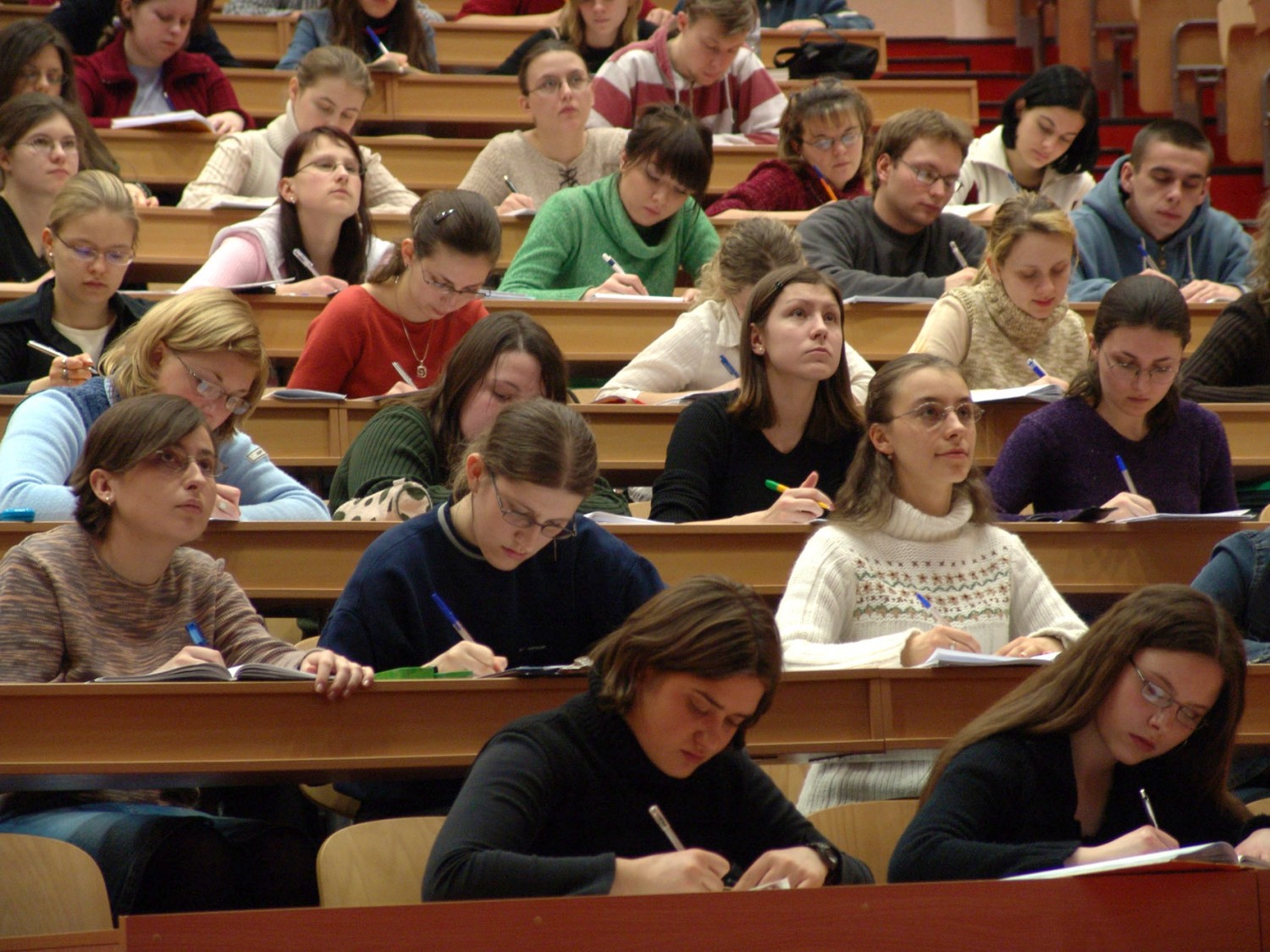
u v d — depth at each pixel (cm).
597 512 455
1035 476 527
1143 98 1167
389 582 370
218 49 998
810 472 500
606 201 724
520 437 355
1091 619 504
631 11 1023
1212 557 434
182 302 436
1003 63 1334
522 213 775
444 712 334
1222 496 536
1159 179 756
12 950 282
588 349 655
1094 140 857
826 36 1166
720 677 286
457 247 564
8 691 311
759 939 246
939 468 421
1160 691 313
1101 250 762
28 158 684
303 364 581
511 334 446
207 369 430
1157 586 324
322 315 591
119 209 566
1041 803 319
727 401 511
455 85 1002
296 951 232
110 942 289
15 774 310
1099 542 483
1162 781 330
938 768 327
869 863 359
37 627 347
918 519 424
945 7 1389
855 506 430
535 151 848
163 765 317
